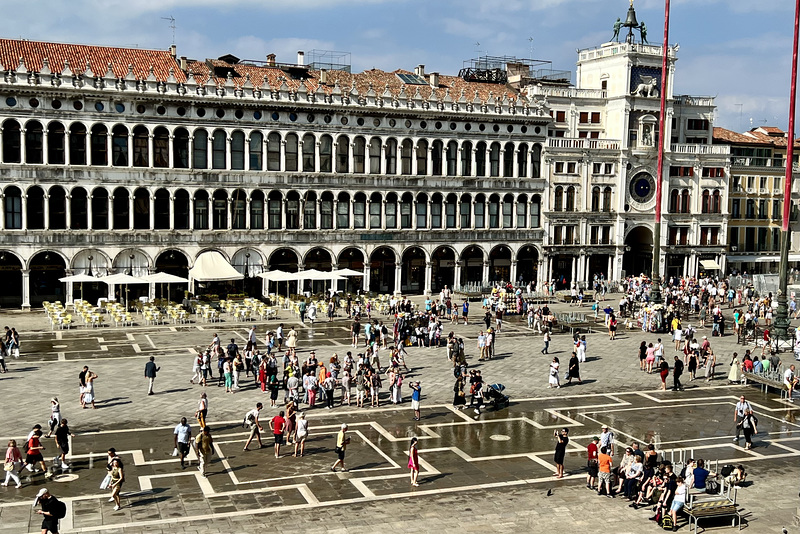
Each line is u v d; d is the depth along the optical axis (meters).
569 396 43.59
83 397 39.00
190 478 29.97
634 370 50.19
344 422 38.03
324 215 79.75
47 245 69.19
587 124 94.50
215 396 41.69
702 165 95.25
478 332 62.59
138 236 72.00
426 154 83.62
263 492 28.73
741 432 37.38
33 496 27.80
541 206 89.19
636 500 28.47
